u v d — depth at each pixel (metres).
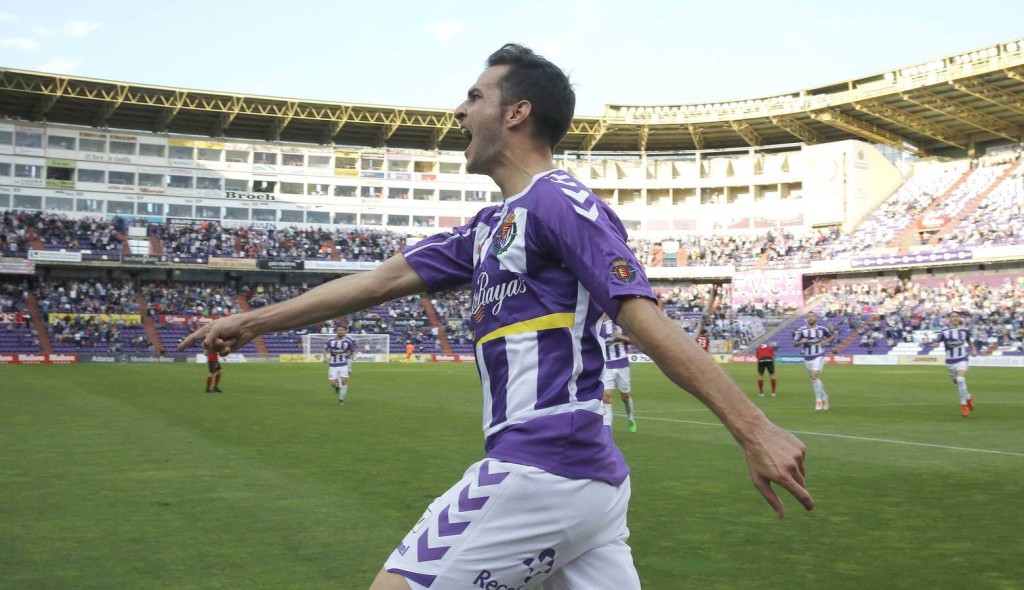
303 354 56.28
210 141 63.62
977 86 52.69
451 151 70.31
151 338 54.56
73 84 56.22
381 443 12.81
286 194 65.62
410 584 2.16
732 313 61.88
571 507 2.19
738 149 69.50
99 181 60.78
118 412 17.98
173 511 7.57
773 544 6.48
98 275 59.03
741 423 1.95
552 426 2.20
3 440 12.95
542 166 2.44
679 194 71.19
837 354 54.41
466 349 60.75
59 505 7.83
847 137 68.00
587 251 2.14
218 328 2.64
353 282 2.72
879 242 59.91
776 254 63.84
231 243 61.47
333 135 67.06
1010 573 5.67
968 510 7.82
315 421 16.41
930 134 62.66
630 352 57.47
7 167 58.28
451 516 2.18
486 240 2.47
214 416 17.28
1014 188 58.16
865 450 12.25
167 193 62.50
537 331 2.26
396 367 47.28
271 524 7.04
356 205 67.00
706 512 7.70
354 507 7.78
